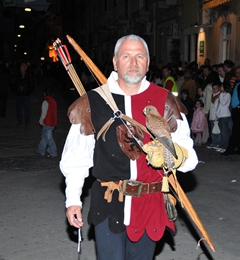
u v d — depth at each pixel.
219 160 9.05
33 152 9.92
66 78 29.31
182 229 5.51
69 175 3.20
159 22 22.53
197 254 4.84
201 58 17.25
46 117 9.36
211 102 10.32
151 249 3.19
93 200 3.16
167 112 3.16
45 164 8.80
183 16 19.05
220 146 10.27
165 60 21.70
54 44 3.38
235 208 6.23
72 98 23.44
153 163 2.90
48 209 6.23
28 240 5.21
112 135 3.08
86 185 7.22
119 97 3.16
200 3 16.72
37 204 6.45
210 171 8.16
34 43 100.94
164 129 2.86
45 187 7.27
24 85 13.83
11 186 7.34
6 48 58.81
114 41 33.41
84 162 3.19
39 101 22.25
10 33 45.94
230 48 14.84
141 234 3.08
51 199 6.66
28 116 14.00
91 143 3.18
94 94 3.18
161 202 3.15
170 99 3.20
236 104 9.30
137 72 3.06
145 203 3.09
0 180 7.70
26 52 100.06
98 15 38.81
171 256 4.80
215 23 15.81
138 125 3.08
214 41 15.92
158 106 3.16
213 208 6.23
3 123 14.70
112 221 3.06
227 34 15.19
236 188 7.14
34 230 5.51
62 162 3.20
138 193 3.07
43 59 79.19
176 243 5.11
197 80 11.84
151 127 2.87
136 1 27.03
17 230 5.51
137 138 3.08
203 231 3.08
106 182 3.11
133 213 3.07
